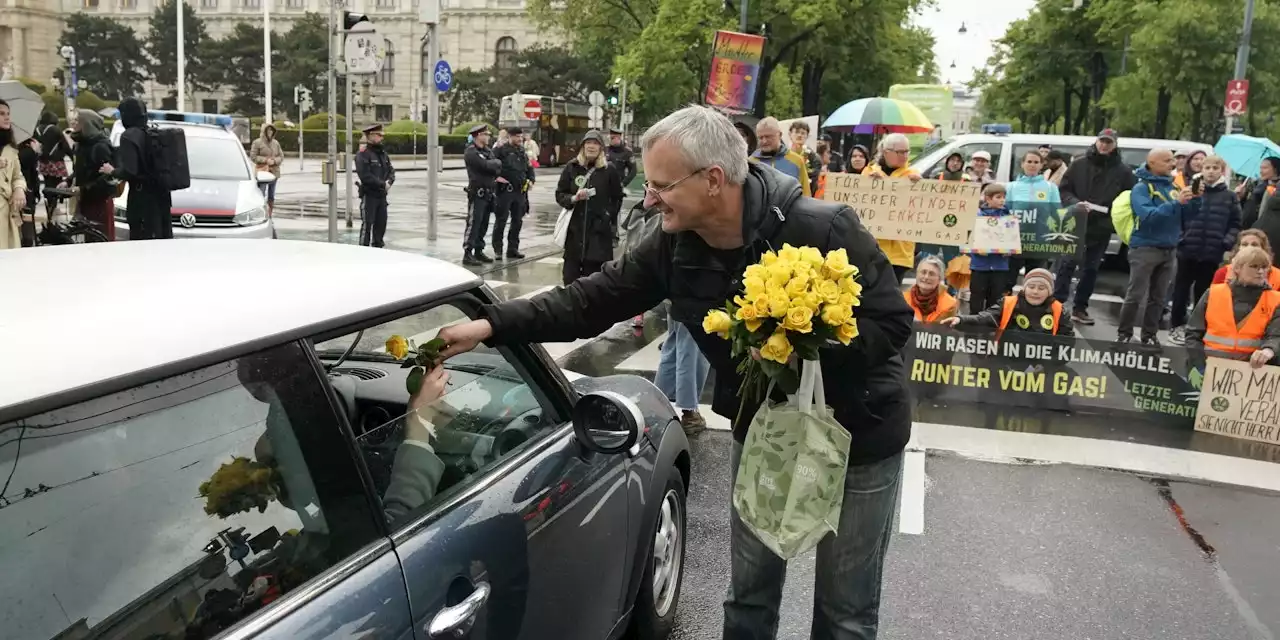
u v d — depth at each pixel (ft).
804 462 7.34
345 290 6.63
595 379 11.50
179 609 4.87
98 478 4.68
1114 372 21.80
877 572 8.46
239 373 5.47
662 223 7.68
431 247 44.83
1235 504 16.40
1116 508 16.10
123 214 34.37
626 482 9.55
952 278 30.22
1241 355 20.70
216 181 36.88
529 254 44.78
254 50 238.89
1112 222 32.99
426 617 6.09
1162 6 95.61
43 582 4.41
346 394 8.00
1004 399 22.52
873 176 24.99
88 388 4.66
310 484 5.72
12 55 257.55
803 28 97.50
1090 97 151.94
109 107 172.86
